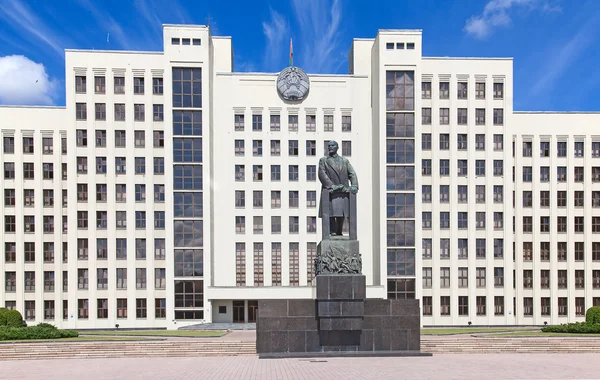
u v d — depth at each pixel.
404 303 33.28
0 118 66.56
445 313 66.62
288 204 68.56
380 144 66.94
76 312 64.19
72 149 65.38
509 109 68.50
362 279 32.56
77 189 65.38
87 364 31.72
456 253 67.19
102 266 64.81
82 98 65.88
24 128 66.81
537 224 68.94
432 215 67.62
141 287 64.81
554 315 67.94
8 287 65.38
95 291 64.44
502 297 66.94
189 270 64.88
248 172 68.69
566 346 37.06
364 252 69.06
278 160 69.00
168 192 65.19
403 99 67.44
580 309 68.19
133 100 66.19
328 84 70.25
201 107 66.25
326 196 34.00
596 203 69.38
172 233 64.94
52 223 66.50
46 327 41.53
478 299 66.94
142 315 64.56
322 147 69.50
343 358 31.70
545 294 68.38
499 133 68.38
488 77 68.69
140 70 66.31
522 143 69.88
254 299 64.19
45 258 65.94
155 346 36.12
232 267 67.50
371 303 33.19
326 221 33.81
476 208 67.69
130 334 43.69
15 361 33.28
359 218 69.31
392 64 67.38
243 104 69.56
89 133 65.62
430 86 68.56
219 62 73.69
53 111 67.19
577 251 68.88
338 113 70.00
